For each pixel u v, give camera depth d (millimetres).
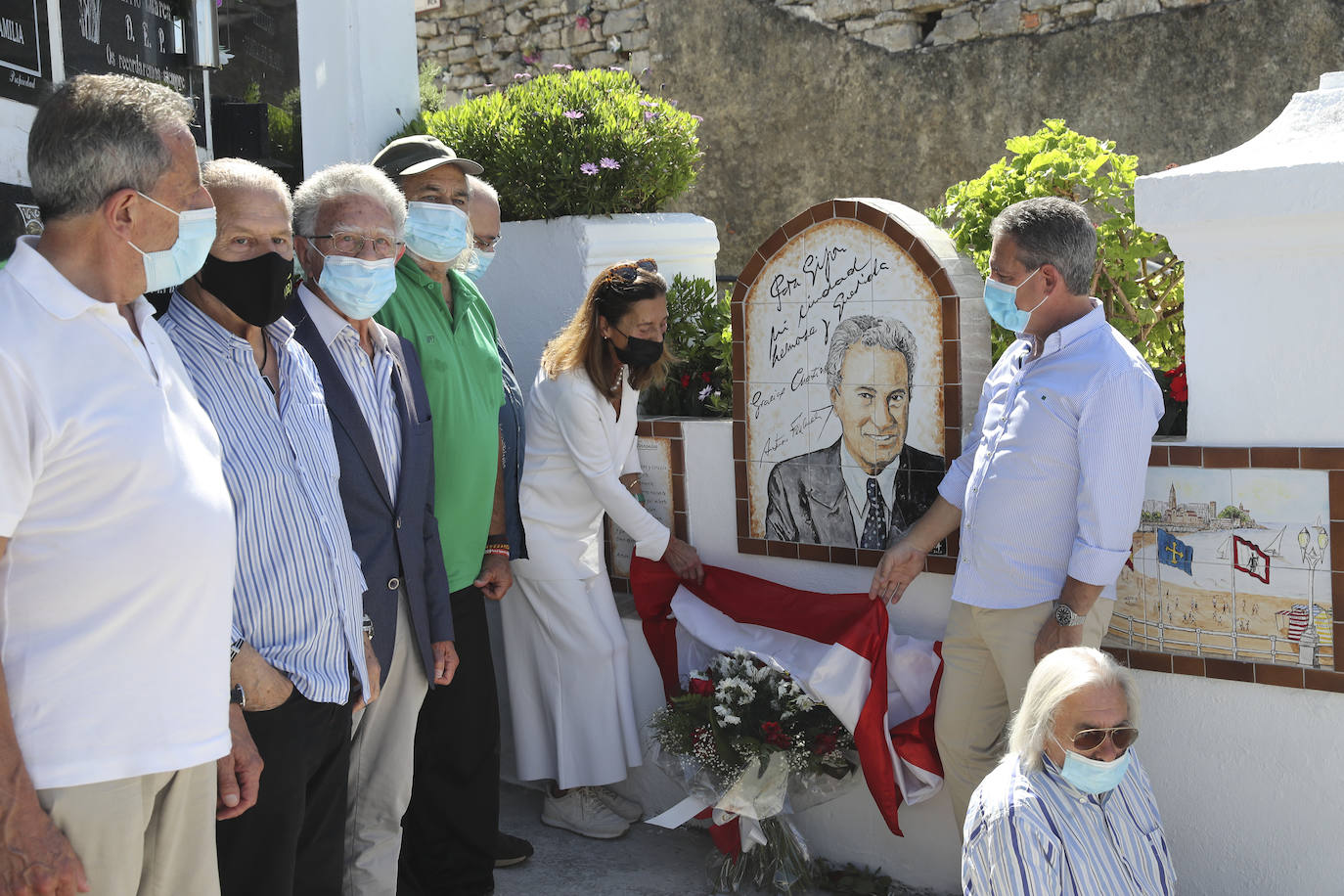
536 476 4117
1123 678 2570
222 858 2742
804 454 3945
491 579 3906
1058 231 3045
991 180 4324
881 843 3842
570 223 4742
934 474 3662
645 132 5012
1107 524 2988
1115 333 3129
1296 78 7242
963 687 3395
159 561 2127
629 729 4215
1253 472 3160
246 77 4898
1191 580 3287
